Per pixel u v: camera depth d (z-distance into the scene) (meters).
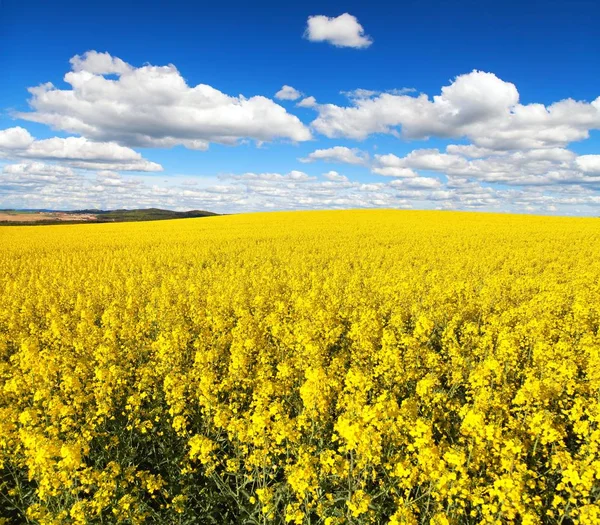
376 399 7.42
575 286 18.52
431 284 19.09
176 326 12.29
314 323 12.56
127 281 19.53
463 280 20.36
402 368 9.16
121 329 12.31
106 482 5.52
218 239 39.12
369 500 5.15
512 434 6.07
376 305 16.39
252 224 54.38
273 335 11.70
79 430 7.29
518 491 4.80
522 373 9.32
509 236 39.22
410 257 27.58
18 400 8.23
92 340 11.22
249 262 26.75
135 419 7.40
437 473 5.16
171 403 7.63
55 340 12.04
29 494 6.27
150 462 7.09
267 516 5.56
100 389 7.80
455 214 66.75
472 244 33.47
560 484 5.22
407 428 6.10
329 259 28.19
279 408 6.91
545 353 9.50
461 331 12.81
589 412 6.56
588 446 5.86
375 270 22.95
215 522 6.04
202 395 7.76
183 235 43.47
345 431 5.55
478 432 5.76
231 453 7.22
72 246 36.00
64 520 5.32
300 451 5.81
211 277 21.38
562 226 48.75
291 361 9.82
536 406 7.23
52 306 15.13
